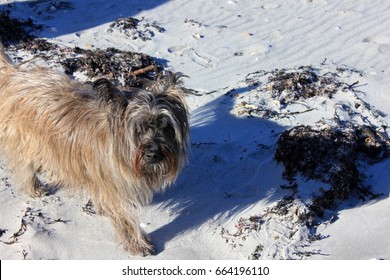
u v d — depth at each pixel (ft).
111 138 7.19
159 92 7.25
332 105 9.22
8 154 8.11
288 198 7.94
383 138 8.67
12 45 10.82
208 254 7.56
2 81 7.98
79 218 7.96
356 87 9.60
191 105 9.47
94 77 10.00
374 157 8.55
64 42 11.00
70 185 7.86
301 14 11.65
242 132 8.97
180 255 7.56
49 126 7.62
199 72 10.13
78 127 7.47
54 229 7.82
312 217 7.73
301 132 8.56
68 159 7.60
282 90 9.54
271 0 12.20
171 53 10.62
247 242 7.59
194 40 10.93
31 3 12.24
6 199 8.20
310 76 9.75
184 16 11.75
